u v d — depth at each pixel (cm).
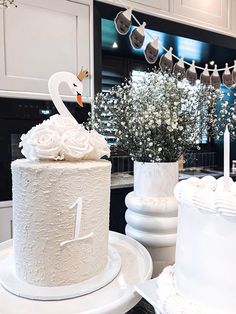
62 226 63
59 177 62
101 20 190
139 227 92
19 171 63
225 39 243
